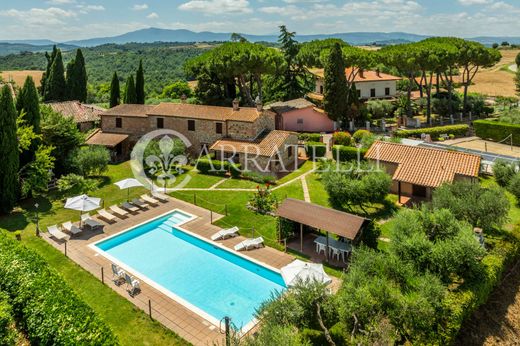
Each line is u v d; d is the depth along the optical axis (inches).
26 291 613.0
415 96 2876.5
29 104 1289.4
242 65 1894.7
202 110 1765.5
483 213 831.1
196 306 749.3
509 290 741.3
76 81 2677.2
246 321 701.3
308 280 593.9
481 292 646.5
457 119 2352.4
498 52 2282.2
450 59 2062.0
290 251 934.4
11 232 1024.2
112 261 897.5
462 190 927.0
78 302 595.2
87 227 1077.1
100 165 1470.2
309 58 2399.1
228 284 827.4
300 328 557.9
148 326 676.1
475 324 654.5
